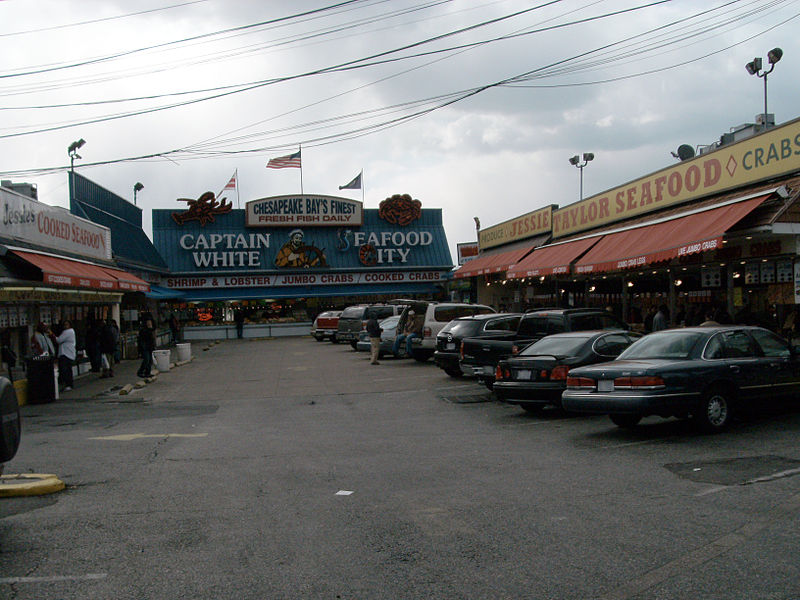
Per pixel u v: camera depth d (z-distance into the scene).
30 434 12.54
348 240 49.81
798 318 16.08
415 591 4.82
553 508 6.74
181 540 6.07
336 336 33.72
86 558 5.64
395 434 11.68
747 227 14.88
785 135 15.34
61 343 19.59
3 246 16.25
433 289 50.41
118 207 36.00
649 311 24.56
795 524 5.91
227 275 47.81
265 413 14.98
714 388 10.20
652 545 5.57
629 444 9.81
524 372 12.74
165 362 25.19
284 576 5.16
